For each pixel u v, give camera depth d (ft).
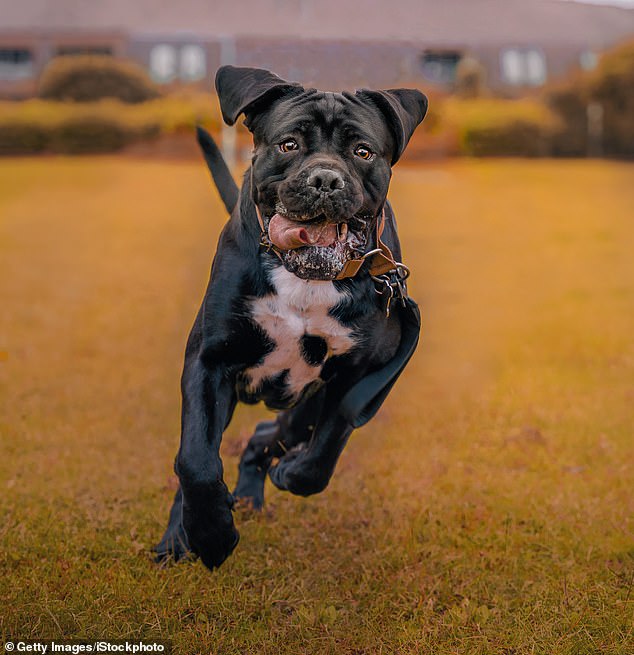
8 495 15.37
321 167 10.25
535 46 108.99
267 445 14.80
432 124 95.50
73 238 45.14
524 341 27.12
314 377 12.30
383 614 11.96
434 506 15.20
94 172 77.97
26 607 11.62
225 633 11.37
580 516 14.79
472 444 18.42
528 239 47.50
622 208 61.11
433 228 50.75
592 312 31.12
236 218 11.81
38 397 21.01
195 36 102.53
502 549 13.89
